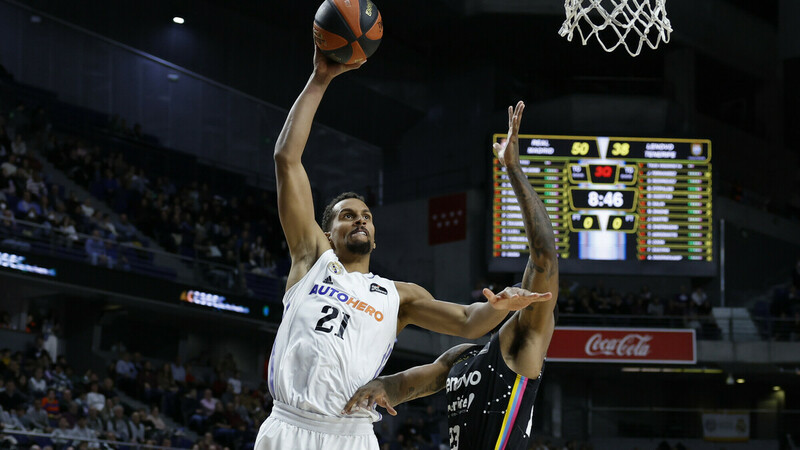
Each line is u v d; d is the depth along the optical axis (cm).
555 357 2006
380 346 359
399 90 2319
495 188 1900
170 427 1620
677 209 1911
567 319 2052
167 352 1997
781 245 2367
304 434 342
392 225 2300
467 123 2320
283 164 371
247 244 2061
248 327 2000
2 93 1955
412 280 2241
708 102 2608
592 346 2016
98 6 2039
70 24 2091
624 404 2314
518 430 341
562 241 1894
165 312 1855
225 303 1859
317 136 2480
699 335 2095
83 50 2238
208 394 1708
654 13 590
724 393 2341
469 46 2339
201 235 2011
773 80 2522
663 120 2272
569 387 2306
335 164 2483
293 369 347
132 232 1873
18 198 1700
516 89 2381
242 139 2434
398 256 2275
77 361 1808
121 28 2086
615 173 1914
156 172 2150
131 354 1900
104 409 1459
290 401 344
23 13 2156
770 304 2195
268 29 2208
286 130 375
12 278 1603
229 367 1948
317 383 343
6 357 1448
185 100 2369
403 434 1878
